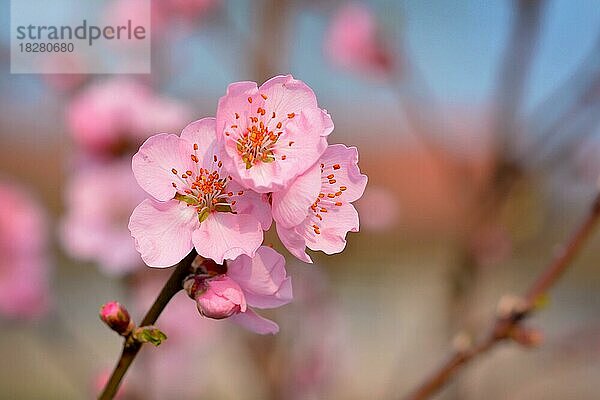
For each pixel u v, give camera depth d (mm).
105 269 775
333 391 886
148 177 445
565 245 556
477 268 781
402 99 851
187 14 797
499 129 752
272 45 786
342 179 455
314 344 845
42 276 828
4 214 800
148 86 805
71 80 788
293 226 442
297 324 816
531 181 777
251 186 436
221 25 800
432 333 840
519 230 792
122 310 450
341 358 910
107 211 783
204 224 443
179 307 850
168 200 444
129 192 782
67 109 782
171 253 443
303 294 832
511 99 743
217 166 446
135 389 726
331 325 875
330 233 451
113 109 769
